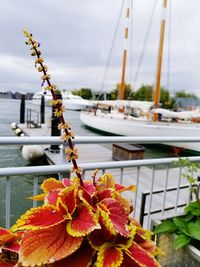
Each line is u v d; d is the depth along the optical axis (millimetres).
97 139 1606
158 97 14531
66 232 711
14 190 5785
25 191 5781
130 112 17234
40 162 8398
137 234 867
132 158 7133
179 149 11523
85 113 19703
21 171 1404
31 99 46719
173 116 14094
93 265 721
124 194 3791
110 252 707
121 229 722
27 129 13867
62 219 708
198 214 1630
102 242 735
